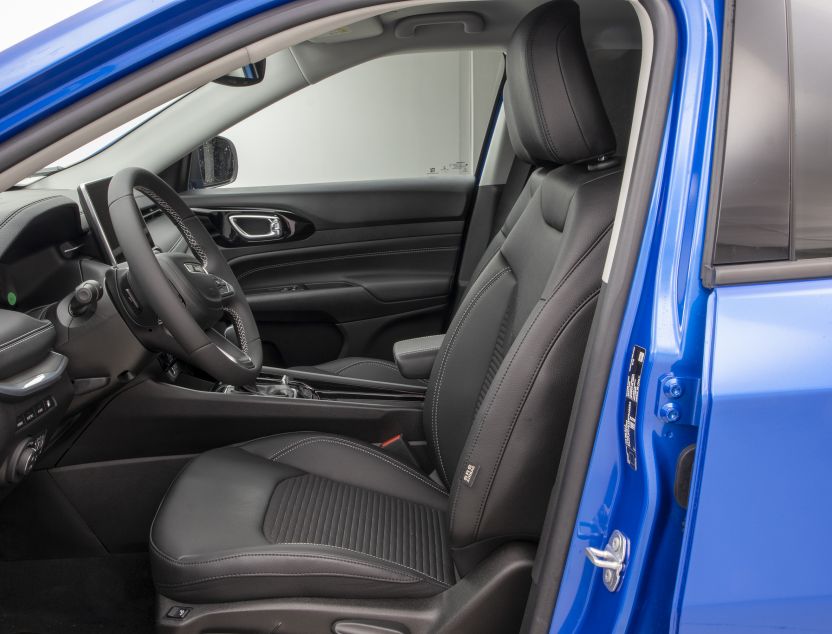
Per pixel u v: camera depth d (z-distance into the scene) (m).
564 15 1.24
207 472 1.50
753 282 0.82
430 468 1.92
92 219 1.68
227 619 1.23
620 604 0.88
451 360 1.66
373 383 2.10
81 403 1.55
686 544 0.83
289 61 2.22
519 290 1.47
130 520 1.77
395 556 1.30
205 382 1.93
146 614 1.70
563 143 1.26
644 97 0.86
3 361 1.20
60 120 0.74
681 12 0.83
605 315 0.88
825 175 0.84
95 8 0.77
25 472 1.30
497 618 1.20
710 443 0.81
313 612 1.22
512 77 1.30
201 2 0.76
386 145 3.69
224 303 1.62
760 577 0.84
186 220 1.64
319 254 2.65
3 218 1.49
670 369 0.83
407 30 2.12
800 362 0.81
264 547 1.25
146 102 0.76
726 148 0.82
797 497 0.82
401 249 2.69
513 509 1.19
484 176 2.66
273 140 3.60
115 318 1.50
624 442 0.89
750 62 0.82
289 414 1.82
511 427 1.16
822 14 0.84
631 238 0.86
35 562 1.79
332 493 1.48
